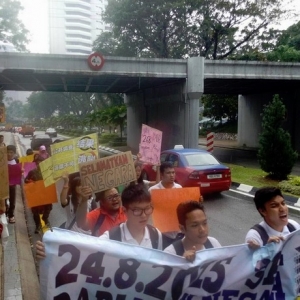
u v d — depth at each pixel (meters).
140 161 5.89
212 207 10.13
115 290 2.74
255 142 29.36
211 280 2.80
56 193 4.49
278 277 2.95
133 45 38.53
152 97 25.25
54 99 96.94
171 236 4.12
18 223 8.09
